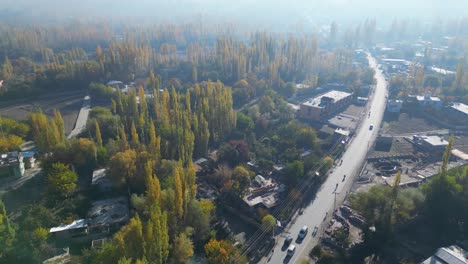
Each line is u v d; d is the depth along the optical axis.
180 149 108.00
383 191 88.50
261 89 196.00
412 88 197.00
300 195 99.50
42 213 80.38
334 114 168.12
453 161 121.81
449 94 186.88
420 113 171.50
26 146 124.25
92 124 129.25
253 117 150.88
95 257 66.06
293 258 77.50
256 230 86.19
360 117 165.00
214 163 116.19
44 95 184.75
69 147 106.62
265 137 135.38
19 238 70.88
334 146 130.75
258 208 92.50
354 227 88.69
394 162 121.00
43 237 72.12
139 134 124.81
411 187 102.56
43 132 108.12
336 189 104.56
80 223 80.94
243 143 120.69
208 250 72.31
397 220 88.88
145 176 94.31
